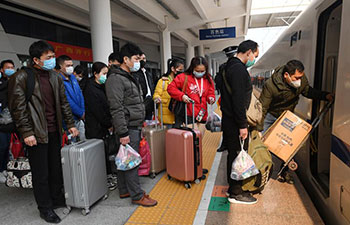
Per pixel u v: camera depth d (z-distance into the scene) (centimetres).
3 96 335
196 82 355
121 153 270
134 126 283
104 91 333
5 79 420
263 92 313
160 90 391
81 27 1295
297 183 323
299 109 361
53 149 279
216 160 433
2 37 870
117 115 262
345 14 201
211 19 1363
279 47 532
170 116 402
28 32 988
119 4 1121
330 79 282
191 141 314
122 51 272
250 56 269
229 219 249
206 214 260
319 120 279
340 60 208
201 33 1561
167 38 1431
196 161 322
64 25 1177
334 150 217
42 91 260
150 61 2328
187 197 300
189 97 354
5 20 891
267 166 272
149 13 1148
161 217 260
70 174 266
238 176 262
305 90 289
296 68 269
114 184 339
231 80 253
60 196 293
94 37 719
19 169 283
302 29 354
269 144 292
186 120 343
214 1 1216
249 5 1170
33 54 245
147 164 355
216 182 340
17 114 236
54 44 1112
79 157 260
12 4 904
